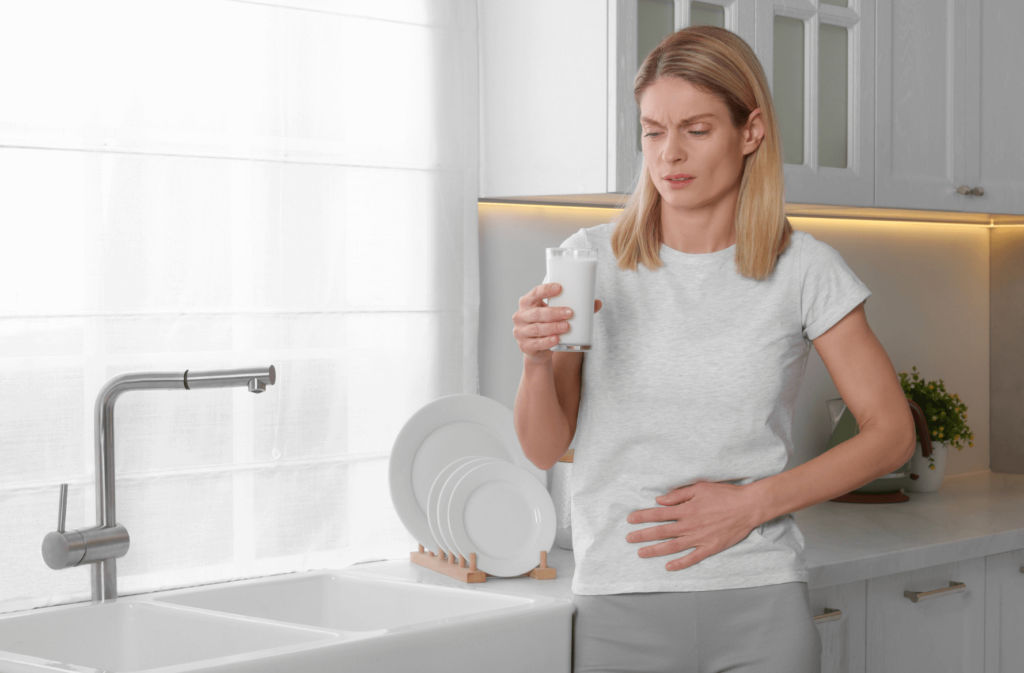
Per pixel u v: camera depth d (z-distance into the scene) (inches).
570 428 48.9
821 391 95.7
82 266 57.3
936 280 105.7
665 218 48.2
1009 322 108.2
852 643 65.4
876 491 87.4
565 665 50.6
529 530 60.6
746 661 45.3
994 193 85.8
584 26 64.6
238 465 62.7
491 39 72.2
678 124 45.1
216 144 61.6
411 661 45.7
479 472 59.9
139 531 59.4
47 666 41.9
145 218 59.3
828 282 46.3
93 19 57.1
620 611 46.6
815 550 67.1
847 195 74.6
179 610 52.6
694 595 45.6
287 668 42.3
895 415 46.1
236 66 62.2
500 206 76.2
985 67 84.4
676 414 45.9
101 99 57.6
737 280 46.7
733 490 45.7
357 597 60.8
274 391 64.0
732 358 45.5
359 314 67.4
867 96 75.8
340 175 66.4
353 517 67.2
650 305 47.1
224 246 62.1
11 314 55.2
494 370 76.2
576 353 49.0
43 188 56.0
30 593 55.8
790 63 71.9
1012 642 75.9
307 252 65.2
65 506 51.8
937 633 70.7
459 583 58.2
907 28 78.4
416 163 69.6
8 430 55.2
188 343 61.0
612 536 47.0
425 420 63.7
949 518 79.6
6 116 54.7
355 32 66.8
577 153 65.5
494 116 72.4
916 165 79.7
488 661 48.1
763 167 46.2
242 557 62.9
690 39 45.6
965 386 108.3
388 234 68.6
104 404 53.3
